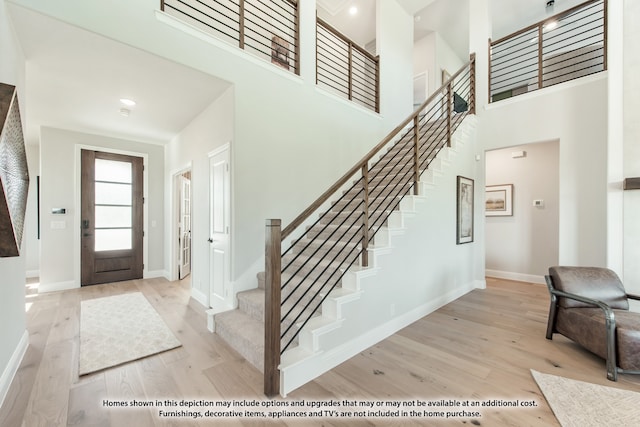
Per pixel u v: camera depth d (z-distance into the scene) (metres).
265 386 1.88
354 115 4.50
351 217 3.38
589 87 3.70
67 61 2.46
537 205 5.00
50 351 2.43
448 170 3.83
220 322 2.72
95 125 4.21
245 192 3.10
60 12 1.96
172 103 3.41
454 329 2.92
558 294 2.57
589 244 3.68
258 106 3.20
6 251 1.45
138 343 2.59
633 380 2.01
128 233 4.98
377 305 2.65
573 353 2.41
